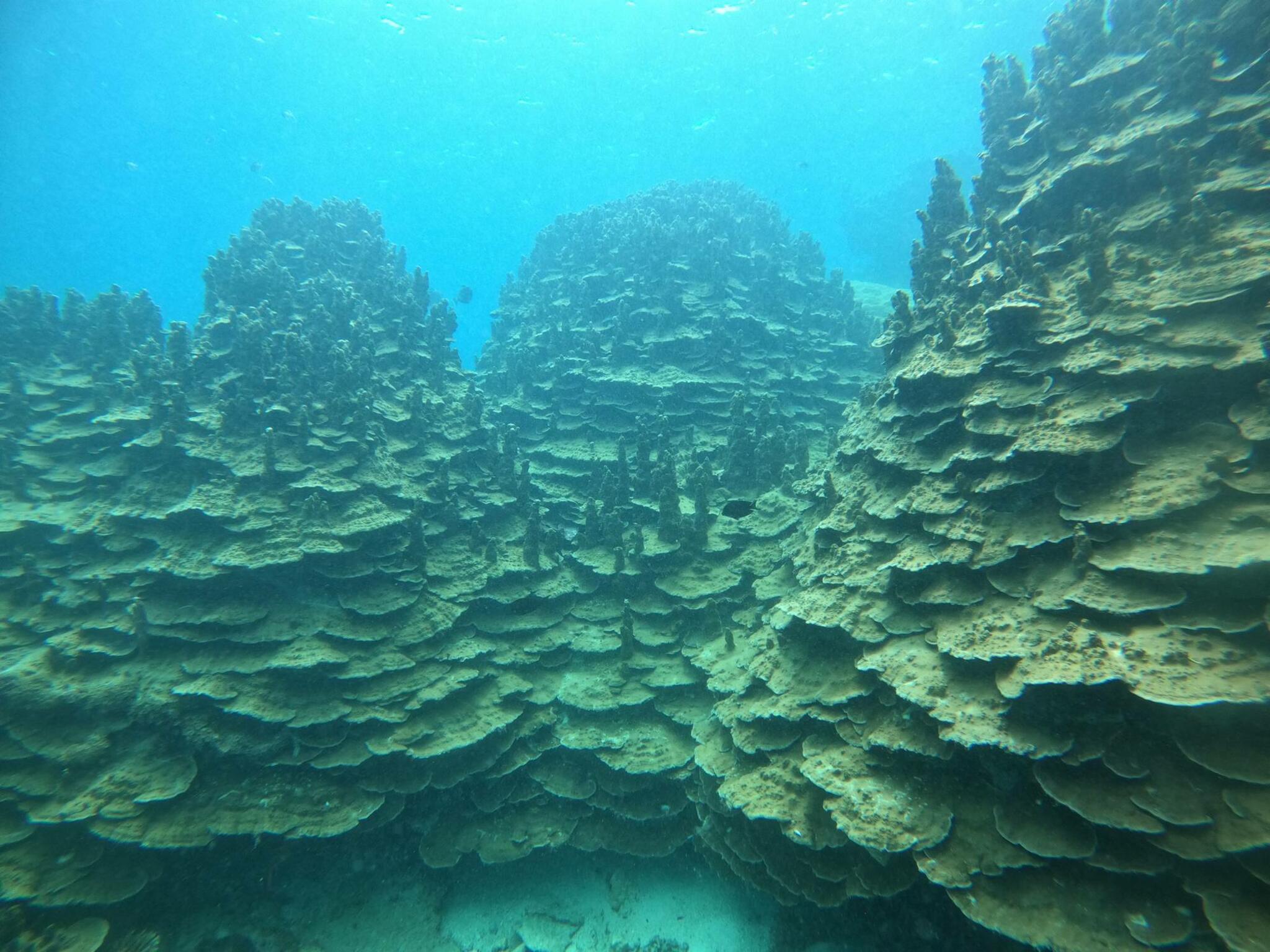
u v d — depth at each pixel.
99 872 2.32
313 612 2.82
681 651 3.03
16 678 2.48
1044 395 2.23
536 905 2.71
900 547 2.42
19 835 2.32
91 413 3.46
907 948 2.17
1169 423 2.01
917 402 2.66
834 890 2.11
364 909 2.65
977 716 1.88
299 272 4.61
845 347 5.28
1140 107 2.71
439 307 4.77
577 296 5.49
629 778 2.74
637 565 3.30
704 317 4.80
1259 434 1.83
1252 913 1.52
